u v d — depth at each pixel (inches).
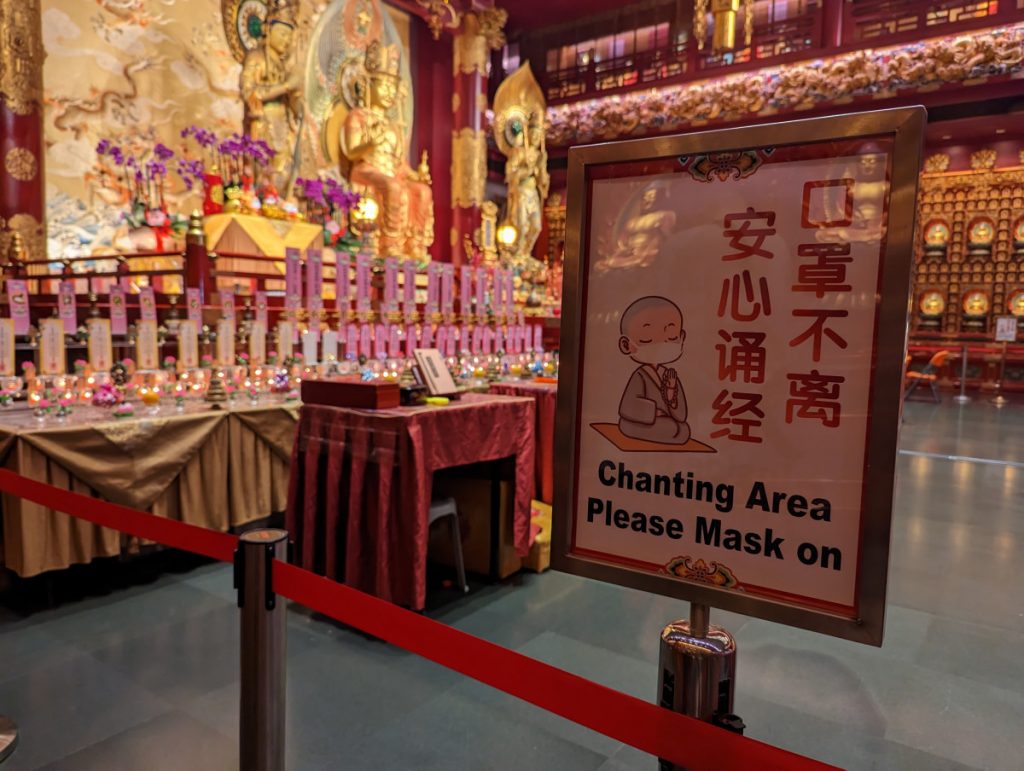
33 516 99.6
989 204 497.7
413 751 69.8
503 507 117.4
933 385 409.7
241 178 303.1
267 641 55.3
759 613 34.9
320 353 173.8
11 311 125.3
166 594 110.7
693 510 36.8
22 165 249.8
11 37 246.1
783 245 34.2
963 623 102.7
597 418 39.4
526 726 74.5
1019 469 210.8
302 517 110.3
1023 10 383.2
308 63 362.3
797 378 34.1
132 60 291.3
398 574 100.5
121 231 290.2
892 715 77.4
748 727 74.5
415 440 97.2
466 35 445.1
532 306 310.7
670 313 37.1
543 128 477.1
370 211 341.4
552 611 105.7
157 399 122.6
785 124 33.5
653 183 37.3
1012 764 68.8
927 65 404.2
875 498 32.0
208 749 70.2
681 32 490.0
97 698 79.6
